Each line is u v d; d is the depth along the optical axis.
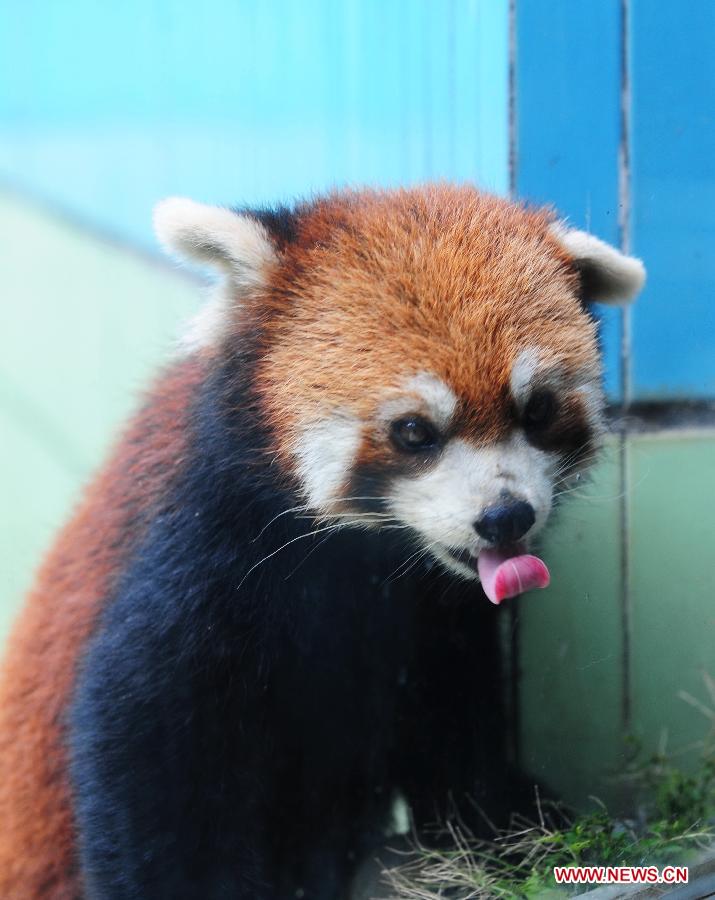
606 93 1.03
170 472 1.00
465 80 1.04
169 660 0.97
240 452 0.97
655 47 1.02
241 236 0.96
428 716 1.03
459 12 1.04
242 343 0.97
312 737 1.02
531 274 0.96
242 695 0.98
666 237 1.03
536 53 1.02
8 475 1.27
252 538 0.97
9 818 1.06
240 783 1.00
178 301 1.06
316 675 1.00
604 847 0.99
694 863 0.98
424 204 0.98
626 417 1.02
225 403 0.97
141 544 1.00
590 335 0.97
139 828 0.98
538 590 1.01
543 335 0.95
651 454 1.02
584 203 1.03
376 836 1.06
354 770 1.04
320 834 1.04
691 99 1.03
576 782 1.02
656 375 1.03
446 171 1.05
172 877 0.99
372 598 0.99
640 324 1.03
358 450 0.94
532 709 1.03
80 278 1.34
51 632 1.06
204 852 0.99
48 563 1.09
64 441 1.36
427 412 0.93
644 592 1.03
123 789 0.98
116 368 1.24
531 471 0.94
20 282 1.53
